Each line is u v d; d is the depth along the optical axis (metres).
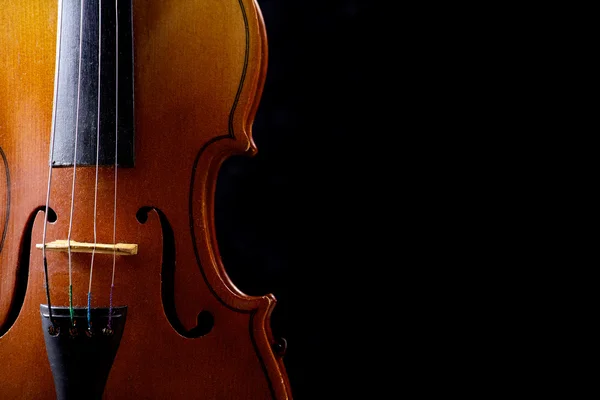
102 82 0.69
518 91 0.82
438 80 0.83
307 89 0.85
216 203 0.86
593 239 0.82
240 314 0.68
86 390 0.66
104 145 0.69
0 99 0.70
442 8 0.83
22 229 0.69
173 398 0.69
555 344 0.82
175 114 0.69
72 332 0.66
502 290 0.83
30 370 0.69
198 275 0.69
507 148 0.83
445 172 0.83
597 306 0.82
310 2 0.84
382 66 0.84
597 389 0.82
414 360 0.84
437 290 0.84
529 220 0.83
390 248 0.84
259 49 0.69
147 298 0.69
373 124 0.84
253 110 0.69
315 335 0.86
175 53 0.69
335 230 0.85
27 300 0.69
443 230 0.84
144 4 0.69
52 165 0.69
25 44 0.69
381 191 0.84
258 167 0.86
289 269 0.86
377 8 0.84
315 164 0.85
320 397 0.85
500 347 0.83
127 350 0.69
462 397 0.84
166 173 0.69
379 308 0.85
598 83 0.81
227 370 0.68
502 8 0.82
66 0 0.69
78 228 0.69
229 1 0.69
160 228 0.69
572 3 0.81
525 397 0.83
